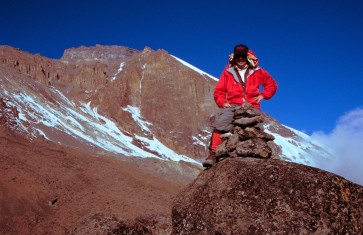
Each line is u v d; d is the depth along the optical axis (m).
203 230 5.68
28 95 75.31
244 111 6.44
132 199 40.84
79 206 37.00
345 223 5.23
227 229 5.51
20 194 35.09
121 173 48.34
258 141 6.17
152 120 101.62
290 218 5.29
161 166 63.31
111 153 67.25
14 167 39.47
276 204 5.39
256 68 6.90
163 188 48.56
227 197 5.67
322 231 5.19
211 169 6.29
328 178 5.45
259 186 5.57
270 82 6.88
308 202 5.32
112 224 7.69
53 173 41.81
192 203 5.98
